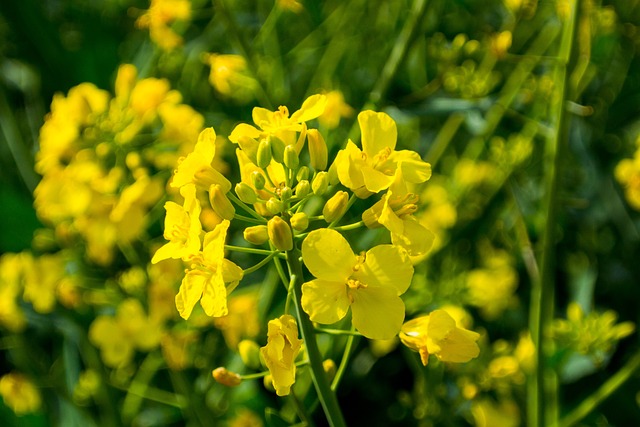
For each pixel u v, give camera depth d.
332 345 0.33
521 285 0.41
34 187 0.40
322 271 0.23
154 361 0.33
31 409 0.37
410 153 0.24
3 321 0.35
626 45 0.46
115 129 0.32
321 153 0.24
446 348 0.24
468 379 0.33
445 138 0.39
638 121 0.46
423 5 0.33
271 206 0.23
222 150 0.35
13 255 0.39
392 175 0.24
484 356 0.34
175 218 0.24
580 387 0.36
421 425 0.34
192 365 0.34
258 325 0.33
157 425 0.36
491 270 0.38
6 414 0.39
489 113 0.38
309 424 0.25
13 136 0.40
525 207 0.40
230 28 0.35
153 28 0.39
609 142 0.45
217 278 0.23
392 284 0.23
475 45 0.38
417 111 0.33
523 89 0.40
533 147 0.42
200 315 0.32
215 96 0.44
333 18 0.45
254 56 0.38
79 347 0.36
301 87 0.44
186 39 0.49
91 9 0.50
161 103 0.32
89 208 0.32
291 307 0.34
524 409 0.34
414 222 0.23
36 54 0.48
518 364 0.33
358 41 0.44
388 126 0.24
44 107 0.45
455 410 0.34
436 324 0.23
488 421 0.33
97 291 0.33
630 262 0.41
